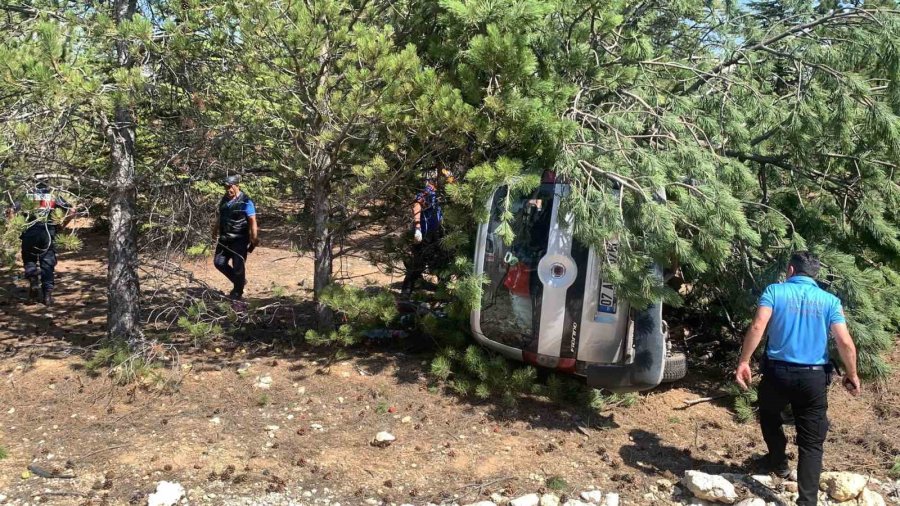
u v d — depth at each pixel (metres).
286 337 7.17
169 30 5.56
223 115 6.38
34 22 6.09
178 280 6.95
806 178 6.37
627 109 6.08
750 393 5.86
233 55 5.88
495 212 5.75
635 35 6.46
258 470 4.60
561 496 4.40
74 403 5.56
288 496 4.32
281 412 5.48
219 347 6.85
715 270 6.09
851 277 5.42
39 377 6.02
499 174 5.32
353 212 6.70
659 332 5.51
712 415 5.80
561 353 5.71
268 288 9.82
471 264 5.79
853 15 5.96
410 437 5.14
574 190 5.26
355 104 5.45
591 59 6.30
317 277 6.81
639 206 5.16
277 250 12.66
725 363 6.81
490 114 5.66
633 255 5.07
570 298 5.66
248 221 8.09
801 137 5.80
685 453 5.07
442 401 5.77
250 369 6.24
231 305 6.89
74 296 9.26
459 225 5.87
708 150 5.87
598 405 5.74
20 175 5.68
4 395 5.66
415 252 7.00
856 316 5.37
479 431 5.30
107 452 4.79
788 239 5.89
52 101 5.11
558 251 5.68
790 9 6.90
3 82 4.94
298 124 6.29
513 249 5.82
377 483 4.50
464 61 6.09
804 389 4.25
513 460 4.86
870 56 5.89
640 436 5.36
